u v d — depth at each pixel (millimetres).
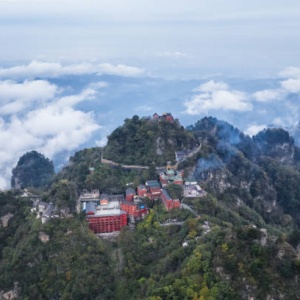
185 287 141875
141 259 189125
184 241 180875
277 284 133625
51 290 184500
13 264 198250
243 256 141000
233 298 134000
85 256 192375
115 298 175875
